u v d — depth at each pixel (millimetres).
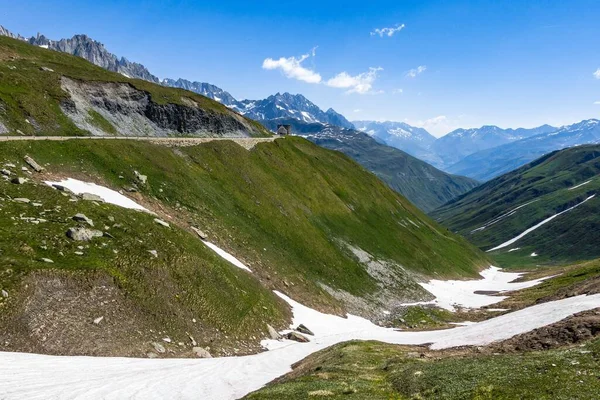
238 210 83188
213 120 114000
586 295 48219
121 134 86250
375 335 61500
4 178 47375
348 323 69938
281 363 45031
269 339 52500
